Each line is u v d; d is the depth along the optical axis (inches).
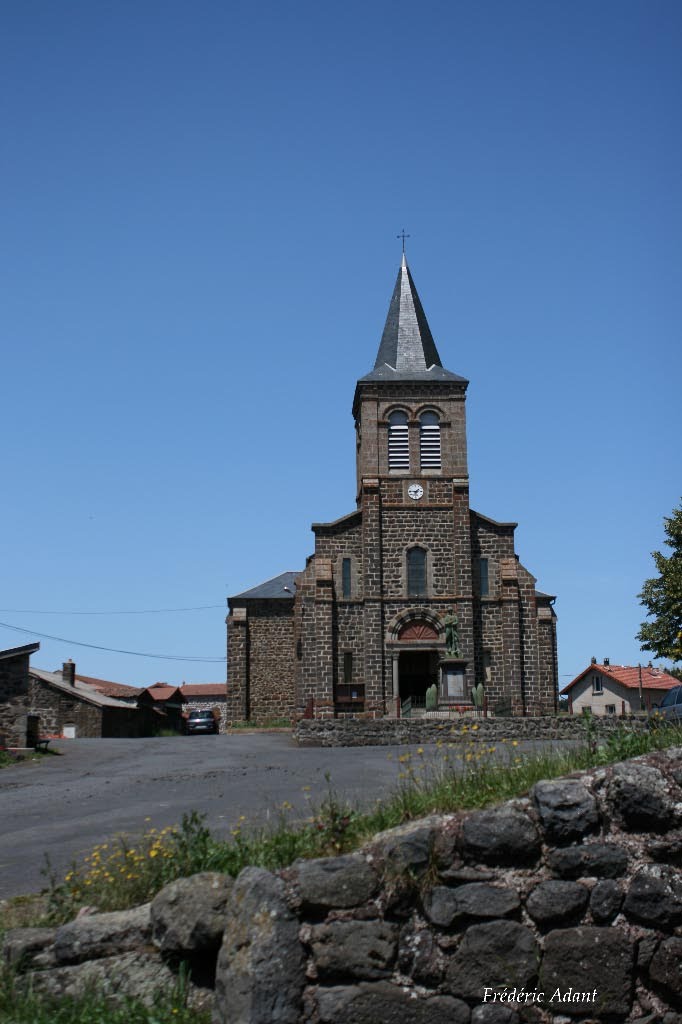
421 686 1827.0
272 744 1261.1
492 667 1779.0
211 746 1257.4
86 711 1718.8
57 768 1017.5
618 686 2469.2
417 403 1866.4
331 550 1802.4
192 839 380.8
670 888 298.0
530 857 306.3
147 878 367.9
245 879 310.7
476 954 297.4
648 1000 294.5
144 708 2174.0
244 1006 289.1
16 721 1221.1
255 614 2108.8
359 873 306.5
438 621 1769.2
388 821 357.1
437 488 1827.0
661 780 309.0
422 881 304.8
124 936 333.4
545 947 298.0
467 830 307.7
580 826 305.1
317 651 1747.0
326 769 840.9
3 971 330.3
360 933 300.4
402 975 299.3
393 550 1797.5
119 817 634.8
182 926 317.7
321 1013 293.7
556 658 1984.5
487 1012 292.8
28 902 396.5
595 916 299.6
